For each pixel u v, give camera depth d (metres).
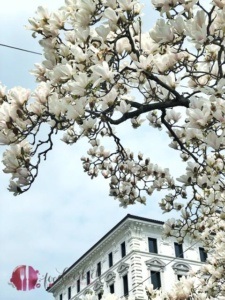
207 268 9.28
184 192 6.38
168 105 4.00
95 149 6.59
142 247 32.72
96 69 3.26
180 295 7.41
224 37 3.15
